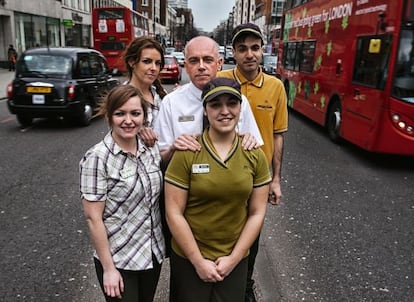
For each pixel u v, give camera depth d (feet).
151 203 7.34
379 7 23.71
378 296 10.91
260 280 11.48
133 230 7.21
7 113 40.45
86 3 154.92
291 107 46.26
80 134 31.27
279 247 13.53
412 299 10.85
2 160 23.40
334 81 30.91
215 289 7.45
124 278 7.27
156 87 9.41
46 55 32.89
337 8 31.01
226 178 6.79
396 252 13.50
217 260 7.14
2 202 16.84
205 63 7.72
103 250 7.02
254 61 9.07
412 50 22.16
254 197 7.32
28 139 29.17
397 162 25.73
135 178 7.09
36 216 15.47
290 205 17.46
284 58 50.62
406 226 15.72
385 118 22.95
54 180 19.88
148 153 7.41
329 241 14.12
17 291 10.62
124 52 8.90
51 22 118.73
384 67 22.77
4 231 14.14
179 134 7.88
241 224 7.27
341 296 10.84
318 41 35.88
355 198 18.74
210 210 7.00
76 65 33.14
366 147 24.66
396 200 18.71
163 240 7.87
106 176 6.94
